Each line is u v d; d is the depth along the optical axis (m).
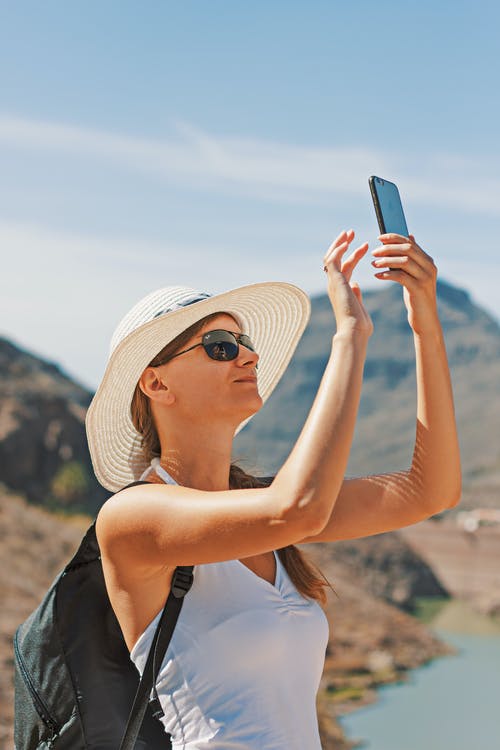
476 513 112.56
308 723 2.29
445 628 89.88
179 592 2.22
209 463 2.53
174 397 2.51
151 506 2.15
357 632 63.31
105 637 2.35
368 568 97.81
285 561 2.43
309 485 1.97
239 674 2.21
